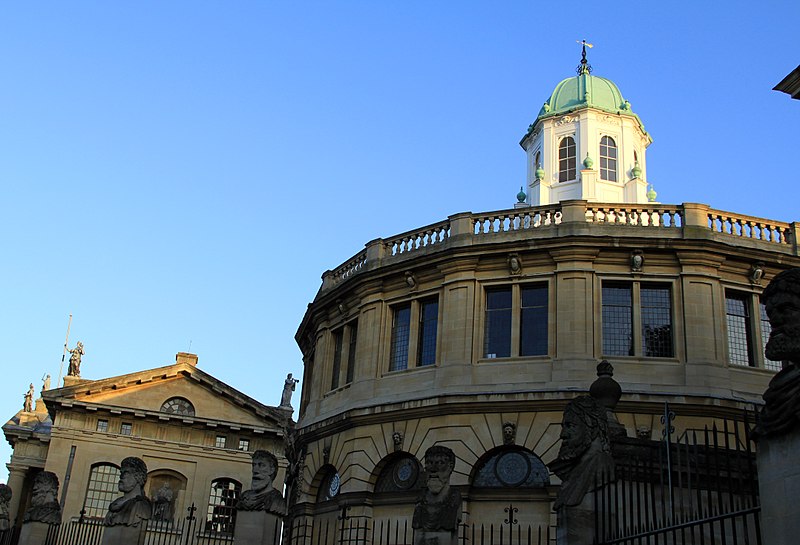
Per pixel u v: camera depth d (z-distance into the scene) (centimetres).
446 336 3475
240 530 2267
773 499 894
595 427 1606
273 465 2373
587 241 3381
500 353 3419
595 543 1386
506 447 3234
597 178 6259
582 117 6444
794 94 2141
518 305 3444
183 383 6291
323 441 3844
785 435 886
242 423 6225
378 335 3725
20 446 6431
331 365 4100
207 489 6019
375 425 3531
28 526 3023
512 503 3139
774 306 901
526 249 3441
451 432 3297
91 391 6028
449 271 3562
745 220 3516
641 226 3425
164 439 6069
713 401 3141
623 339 3350
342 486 3562
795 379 884
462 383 3356
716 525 1620
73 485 5784
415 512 1881
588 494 1524
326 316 4200
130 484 2653
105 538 2572
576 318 3319
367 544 3356
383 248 3909
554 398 3183
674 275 3391
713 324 3316
